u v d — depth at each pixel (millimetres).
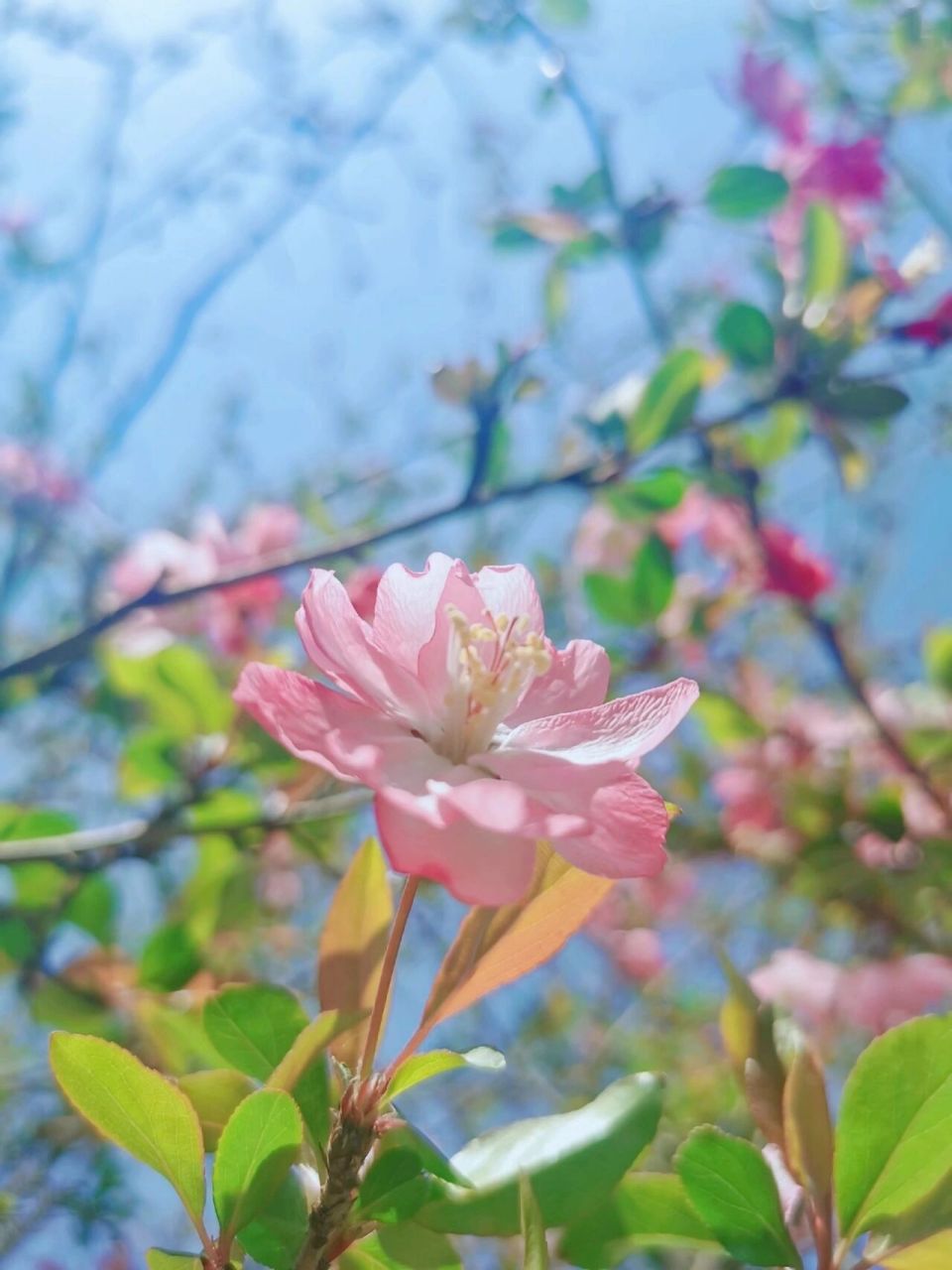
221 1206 167
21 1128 484
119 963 311
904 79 515
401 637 193
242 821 353
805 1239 189
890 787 413
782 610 527
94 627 321
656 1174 186
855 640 572
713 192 425
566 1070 637
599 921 619
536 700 199
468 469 389
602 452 377
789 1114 182
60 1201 487
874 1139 176
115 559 560
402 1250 174
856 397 388
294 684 178
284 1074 170
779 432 450
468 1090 635
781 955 379
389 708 186
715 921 600
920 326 394
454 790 166
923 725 444
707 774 507
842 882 417
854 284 400
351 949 194
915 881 407
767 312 406
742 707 464
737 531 463
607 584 433
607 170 442
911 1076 177
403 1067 171
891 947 404
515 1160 176
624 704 192
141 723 445
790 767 451
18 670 313
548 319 449
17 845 330
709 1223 178
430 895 623
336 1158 169
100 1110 167
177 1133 168
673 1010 604
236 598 436
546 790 182
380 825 166
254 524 454
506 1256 349
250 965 484
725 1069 457
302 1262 168
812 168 443
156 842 348
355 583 266
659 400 375
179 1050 224
